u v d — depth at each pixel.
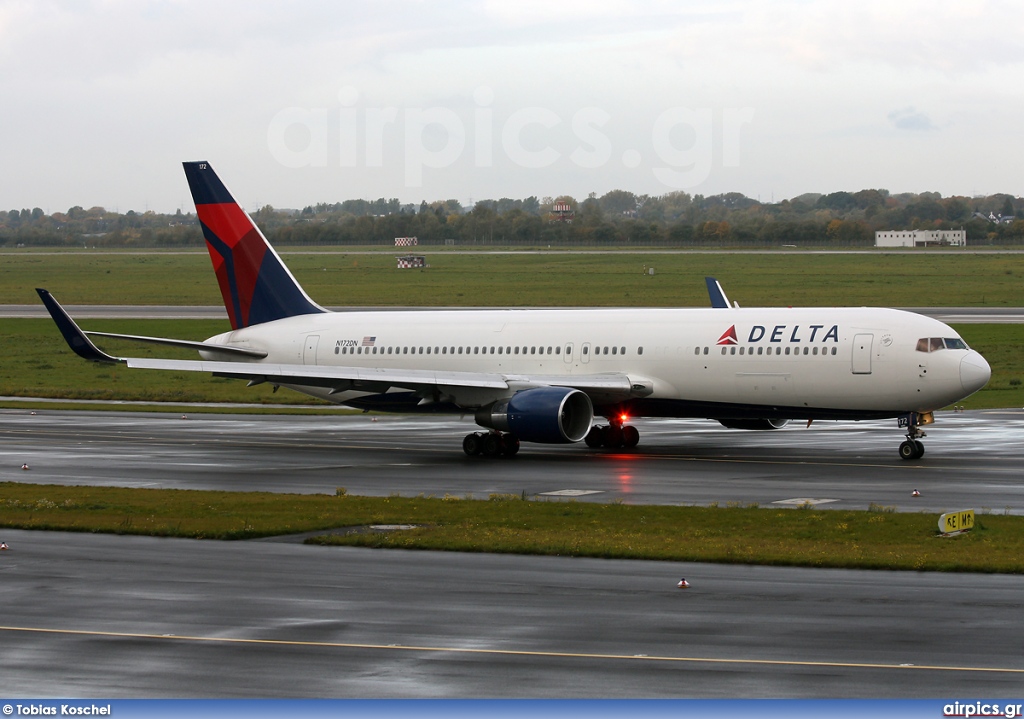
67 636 63.03
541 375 156.38
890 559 78.31
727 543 84.94
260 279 180.12
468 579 75.25
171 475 130.62
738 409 146.75
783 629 62.84
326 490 118.88
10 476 130.12
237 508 103.50
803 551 81.44
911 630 62.34
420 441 165.00
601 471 131.25
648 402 151.50
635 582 74.00
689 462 137.88
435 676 55.88
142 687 54.91
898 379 135.88
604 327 155.50
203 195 180.62
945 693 52.94
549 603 68.88
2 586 74.31
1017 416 182.50
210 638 62.50
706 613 66.31
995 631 62.03
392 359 168.62
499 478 126.56
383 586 73.50
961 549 81.88
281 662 58.31
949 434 161.50
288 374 146.12
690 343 148.00
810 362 140.25
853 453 144.00
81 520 96.75
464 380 145.25
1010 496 108.69
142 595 71.75
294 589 73.06
